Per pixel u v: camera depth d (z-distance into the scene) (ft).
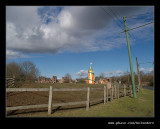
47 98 34.76
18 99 31.04
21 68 95.45
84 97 39.58
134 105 27.55
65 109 24.17
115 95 39.47
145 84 210.79
